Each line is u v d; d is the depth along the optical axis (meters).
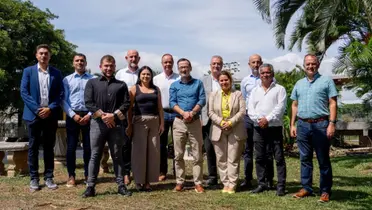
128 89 5.88
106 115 5.27
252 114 5.68
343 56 12.04
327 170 5.23
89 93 5.40
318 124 5.22
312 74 5.27
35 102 5.71
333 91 5.15
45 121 5.87
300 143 5.43
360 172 8.53
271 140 5.62
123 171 5.59
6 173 7.39
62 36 23.27
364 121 16.98
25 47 21.36
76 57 6.18
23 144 7.13
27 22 21.36
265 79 5.58
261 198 5.39
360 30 13.38
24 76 5.79
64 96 6.08
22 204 5.04
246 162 6.22
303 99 5.32
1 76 18.62
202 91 5.82
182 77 5.81
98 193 5.67
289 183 6.68
